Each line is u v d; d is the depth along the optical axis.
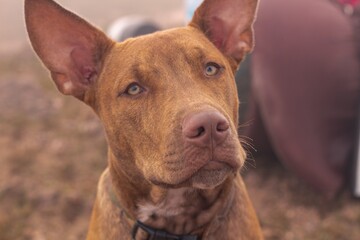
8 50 2.18
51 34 0.50
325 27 0.87
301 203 0.93
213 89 0.46
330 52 0.87
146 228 0.50
